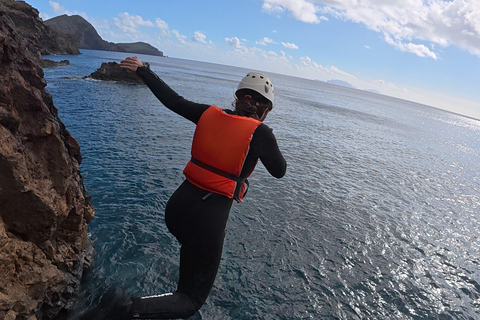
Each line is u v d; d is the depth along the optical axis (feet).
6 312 9.58
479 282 27.07
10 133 10.36
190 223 6.32
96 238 22.67
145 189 33.40
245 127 6.25
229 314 18.24
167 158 46.09
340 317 19.63
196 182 6.45
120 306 5.48
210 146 6.34
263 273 22.66
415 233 35.24
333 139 92.22
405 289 23.95
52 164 12.41
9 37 10.54
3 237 10.10
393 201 45.32
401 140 121.19
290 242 27.78
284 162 6.48
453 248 33.24
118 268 19.94
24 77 11.37
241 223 29.58
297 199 38.60
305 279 22.89
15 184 10.41
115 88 120.88
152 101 103.14
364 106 331.77
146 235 24.27
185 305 6.15
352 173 57.16
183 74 322.34
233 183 6.32
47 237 12.14
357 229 33.17
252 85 6.76
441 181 65.00
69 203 13.66
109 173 36.37
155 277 19.83
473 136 245.86
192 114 7.04
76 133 52.26
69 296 14.67
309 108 182.09
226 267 22.53
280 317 18.71
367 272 25.38
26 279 11.01
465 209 48.67
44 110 11.82
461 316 21.84
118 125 62.44
